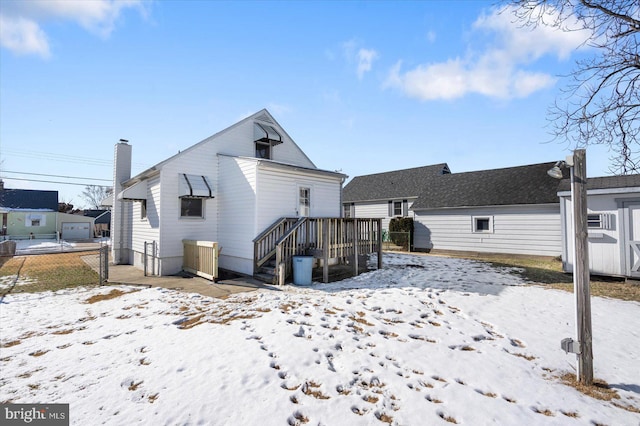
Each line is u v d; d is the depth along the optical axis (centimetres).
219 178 1195
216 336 472
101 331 528
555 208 1388
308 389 336
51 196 3606
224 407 301
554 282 888
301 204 1155
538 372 384
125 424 279
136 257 1324
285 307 625
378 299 671
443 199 1777
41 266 1316
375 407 306
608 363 407
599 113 721
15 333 530
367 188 2684
